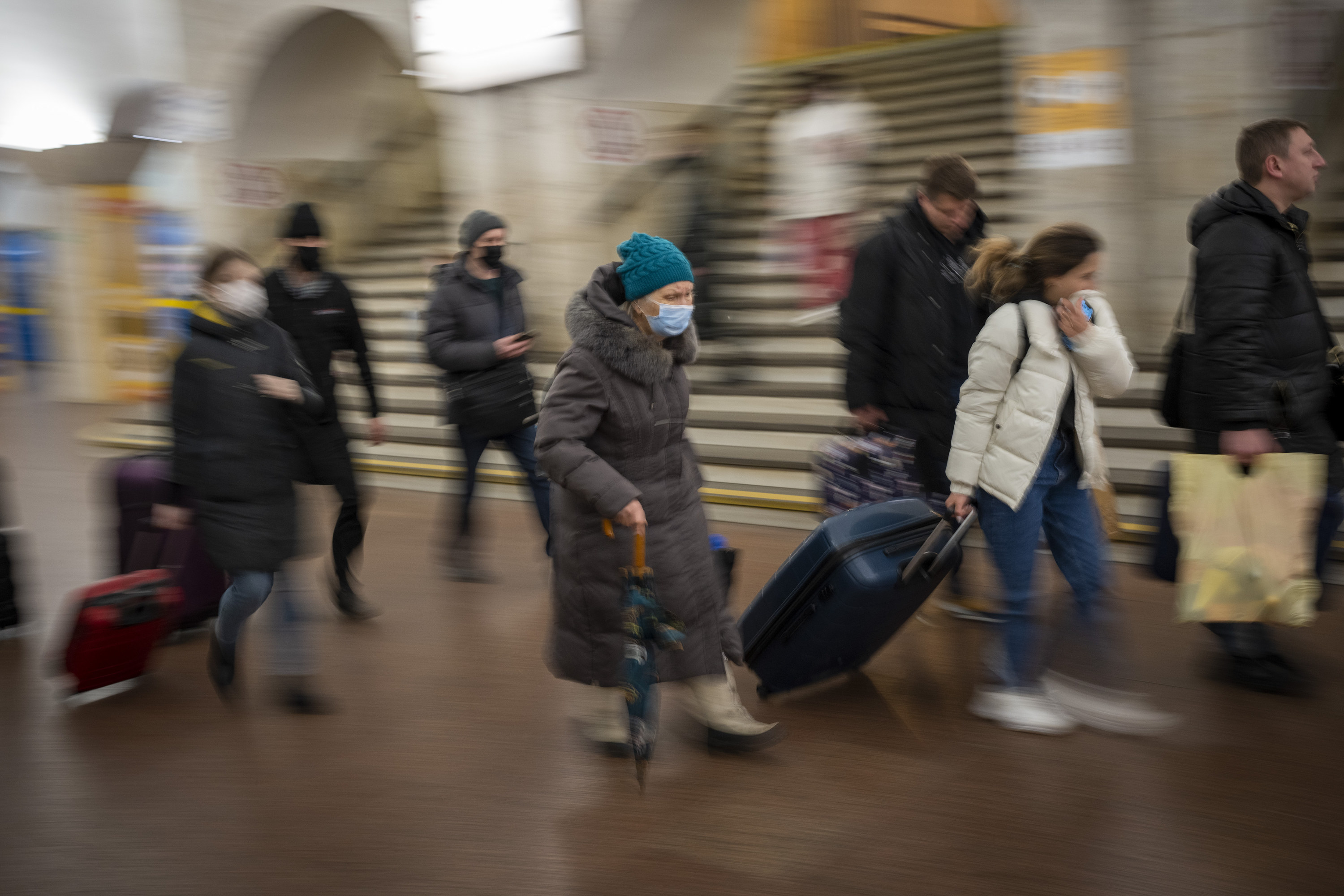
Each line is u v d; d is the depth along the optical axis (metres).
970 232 4.34
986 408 3.58
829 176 8.36
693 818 3.23
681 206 8.64
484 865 3.02
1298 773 3.31
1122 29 7.16
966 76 10.25
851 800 3.30
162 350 13.81
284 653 4.14
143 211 13.69
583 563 3.41
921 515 3.86
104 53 14.57
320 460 5.13
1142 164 7.33
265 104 13.18
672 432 3.39
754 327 8.72
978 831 3.09
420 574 5.98
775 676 3.95
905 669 4.29
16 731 4.08
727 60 10.74
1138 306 7.50
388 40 11.58
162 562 5.01
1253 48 6.91
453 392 5.59
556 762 3.65
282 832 3.24
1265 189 3.61
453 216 11.11
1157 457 6.13
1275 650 3.98
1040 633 4.32
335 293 5.23
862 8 11.34
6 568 5.18
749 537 6.34
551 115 10.27
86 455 10.34
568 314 3.33
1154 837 3.01
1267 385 3.59
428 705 4.19
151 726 4.08
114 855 3.15
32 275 18.64
